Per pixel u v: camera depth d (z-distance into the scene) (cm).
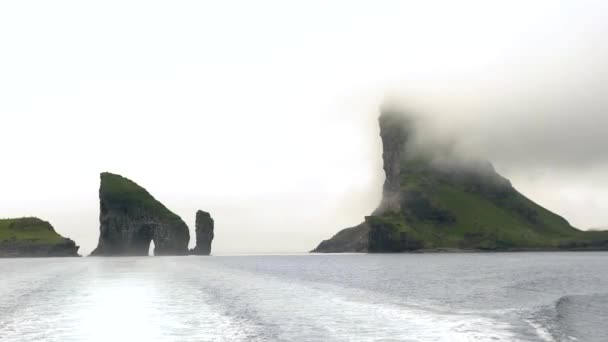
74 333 2867
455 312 4034
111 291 5400
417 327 3139
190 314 3594
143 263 16162
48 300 4503
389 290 6506
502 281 8581
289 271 11981
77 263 16475
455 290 6631
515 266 15562
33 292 5303
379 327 3120
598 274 10744
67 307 3984
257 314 3631
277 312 3769
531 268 14025
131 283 6594
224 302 4388
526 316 3884
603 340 3039
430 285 7562
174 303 4262
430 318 3559
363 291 6197
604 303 5125
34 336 2788
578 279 9094
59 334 2838
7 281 7144
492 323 3409
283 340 2694
